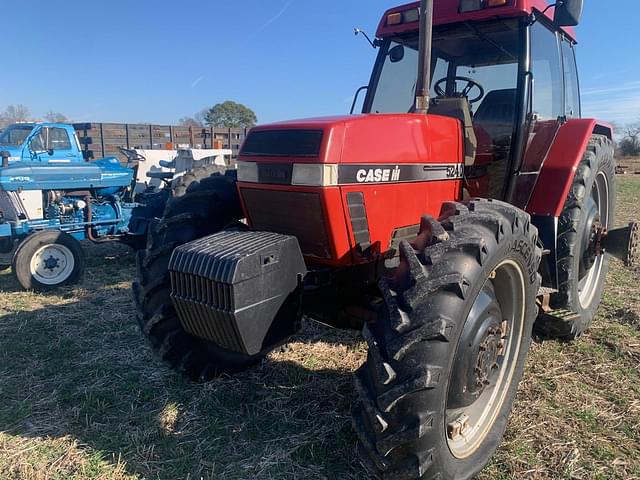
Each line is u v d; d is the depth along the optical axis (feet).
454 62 11.30
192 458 7.98
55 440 8.43
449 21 10.49
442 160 9.04
